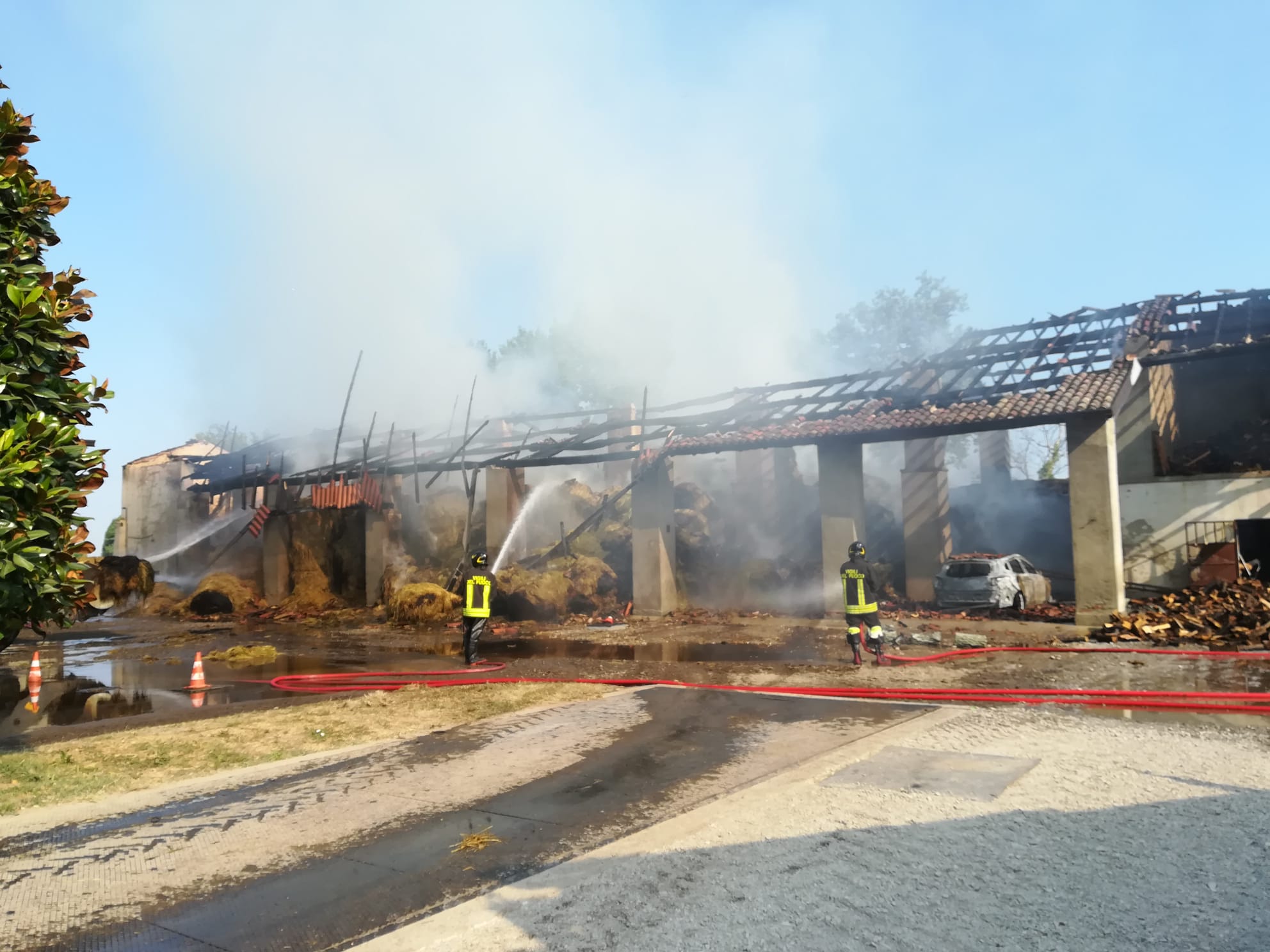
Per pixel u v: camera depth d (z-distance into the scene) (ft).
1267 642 42.68
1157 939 10.49
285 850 15.47
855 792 17.29
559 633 60.80
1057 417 55.01
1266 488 59.06
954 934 10.75
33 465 19.06
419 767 21.42
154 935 11.98
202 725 27.37
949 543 73.87
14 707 35.53
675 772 20.01
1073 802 16.28
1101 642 46.62
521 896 12.51
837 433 63.72
